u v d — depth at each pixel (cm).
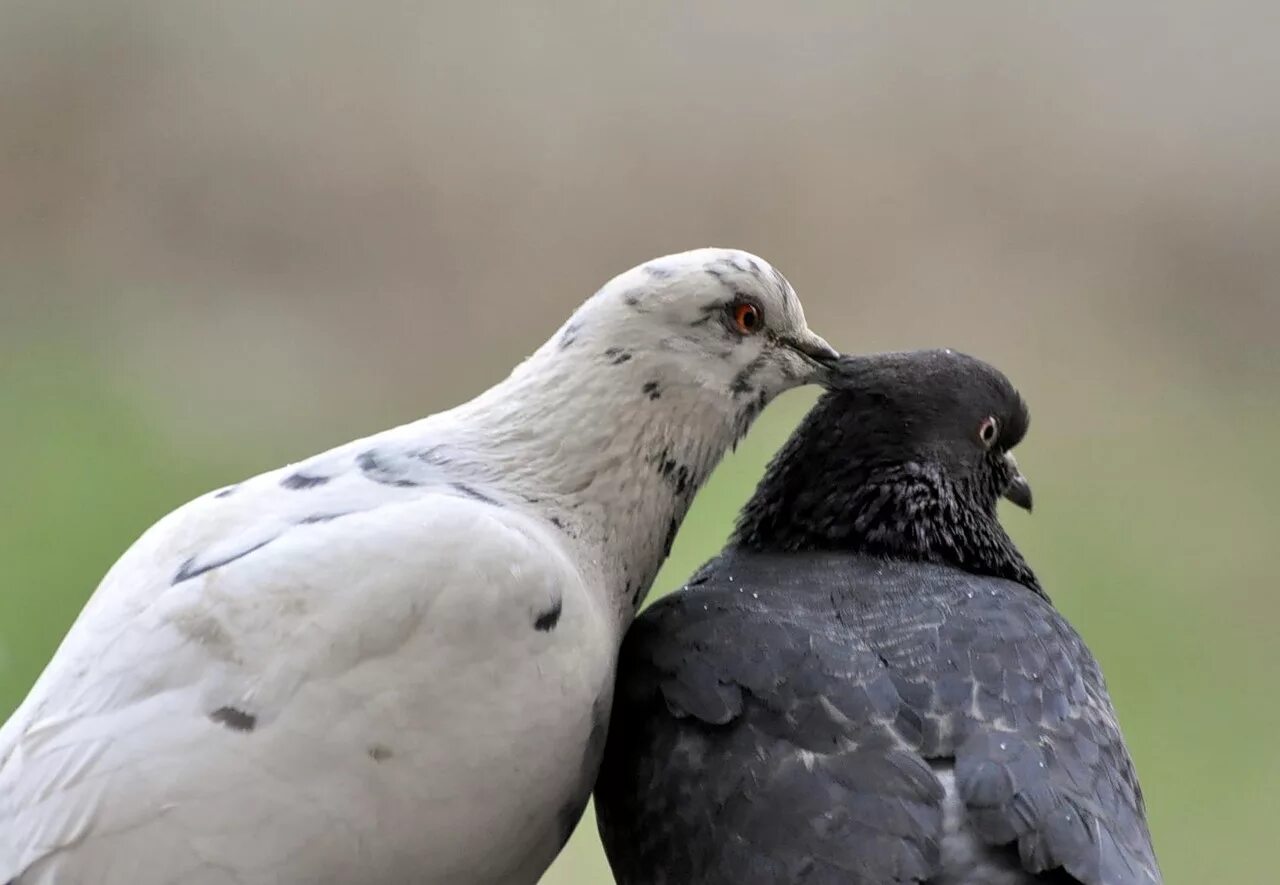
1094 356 1355
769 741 441
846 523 550
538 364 513
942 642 466
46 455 1142
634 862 464
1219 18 1533
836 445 555
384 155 1366
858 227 1393
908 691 446
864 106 1448
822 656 458
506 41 1417
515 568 441
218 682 412
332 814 411
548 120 1393
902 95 1460
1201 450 1288
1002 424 575
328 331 1295
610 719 489
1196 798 1032
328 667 415
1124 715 1077
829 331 1330
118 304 1297
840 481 553
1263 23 1545
